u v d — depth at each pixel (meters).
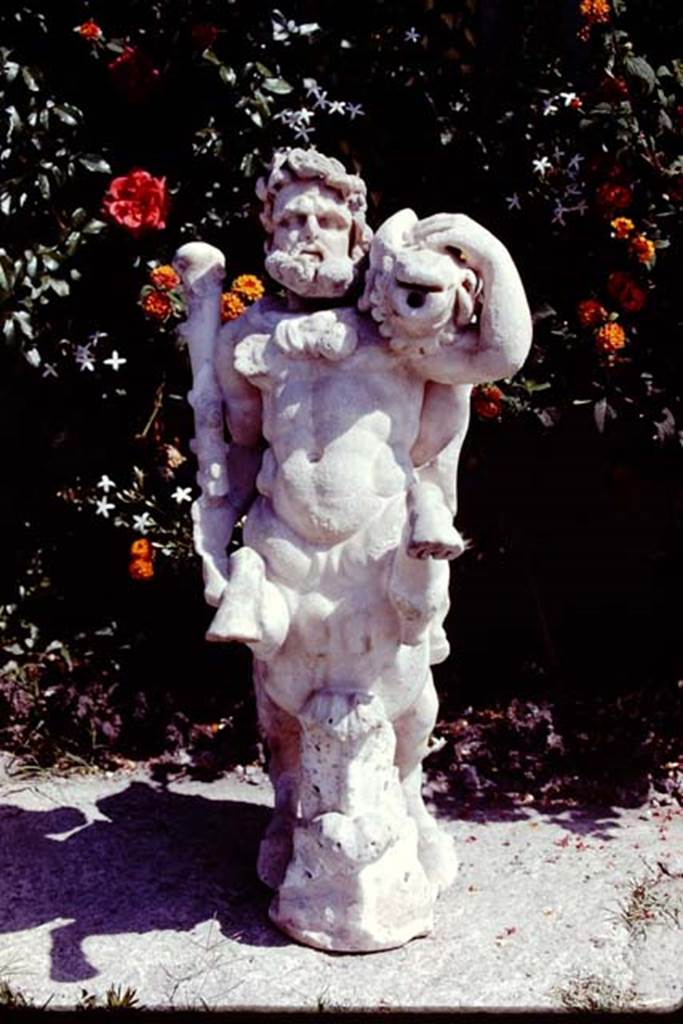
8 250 3.91
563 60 4.12
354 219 2.74
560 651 4.48
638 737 3.94
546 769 3.87
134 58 3.80
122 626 4.32
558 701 4.18
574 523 4.51
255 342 2.74
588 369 3.89
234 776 3.86
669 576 4.33
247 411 2.87
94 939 2.87
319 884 2.79
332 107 3.84
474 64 3.99
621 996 2.65
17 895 3.06
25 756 3.89
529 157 3.92
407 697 2.81
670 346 3.91
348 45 3.93
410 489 2.60
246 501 2.94
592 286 3.96
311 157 2.67
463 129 3.94
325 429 2.66
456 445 2.87
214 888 3.10
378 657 2.73
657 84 3.77
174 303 3.87
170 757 3.95
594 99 3.79
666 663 4.33
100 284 4.05
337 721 2.71
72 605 4.33
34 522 4.34
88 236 3.96
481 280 2.63
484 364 2.62
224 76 3.84
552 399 3.93
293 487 2.67
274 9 3.90
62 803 3.61
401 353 2.67
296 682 2.79
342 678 2.76
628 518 4.50
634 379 3.90
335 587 2.70
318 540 2.69
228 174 4.02
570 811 3.64
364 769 2.76
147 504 4.02
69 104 3.91
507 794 3.74
